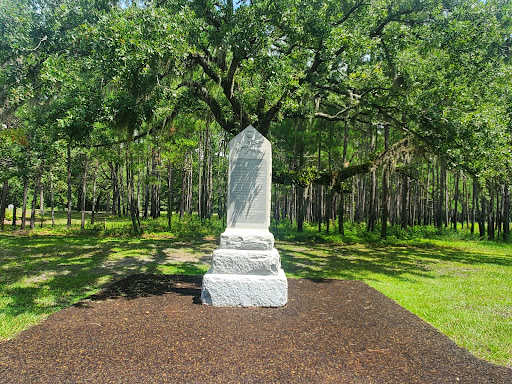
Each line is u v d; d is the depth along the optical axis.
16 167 14.66
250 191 6.68
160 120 14.41
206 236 18.19
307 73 12.22
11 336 4.29
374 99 12.87
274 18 9.97
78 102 7.66
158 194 32.22
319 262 11.28
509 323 5.29
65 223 23.48
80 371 3.41
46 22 9.44
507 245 18.30
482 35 11.58
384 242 17.59
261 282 5.84
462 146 10.30
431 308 6.03
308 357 3.89
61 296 6.19
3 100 9.30
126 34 7.26
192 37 9.99
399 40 12.34
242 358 3.80
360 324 5.07
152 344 4.11
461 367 3.77
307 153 21.83
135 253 11.62
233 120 13.76
